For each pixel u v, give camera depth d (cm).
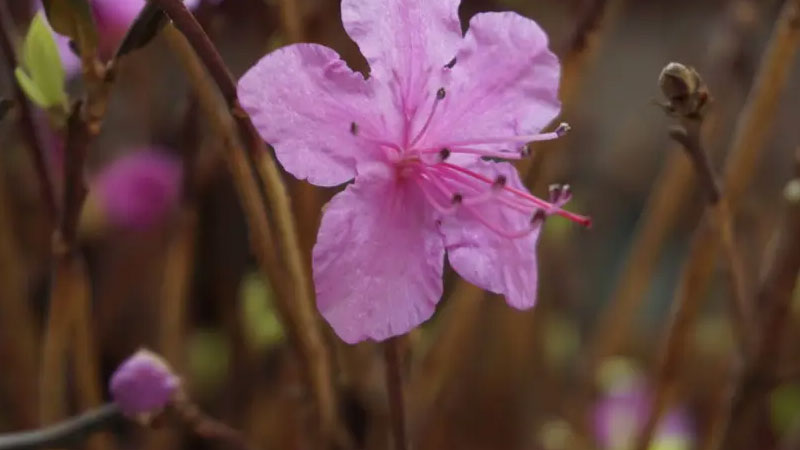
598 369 39
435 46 28
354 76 27
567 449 41
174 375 30
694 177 37
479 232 28
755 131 32
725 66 37
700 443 42
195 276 45
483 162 28
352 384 34
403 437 28
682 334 33
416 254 27
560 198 28
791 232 31
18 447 29
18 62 30
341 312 27
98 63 28
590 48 31
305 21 34
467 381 40
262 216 30
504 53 28
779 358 32
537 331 41
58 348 31
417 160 28
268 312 38
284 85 27
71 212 30
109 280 47
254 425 39
